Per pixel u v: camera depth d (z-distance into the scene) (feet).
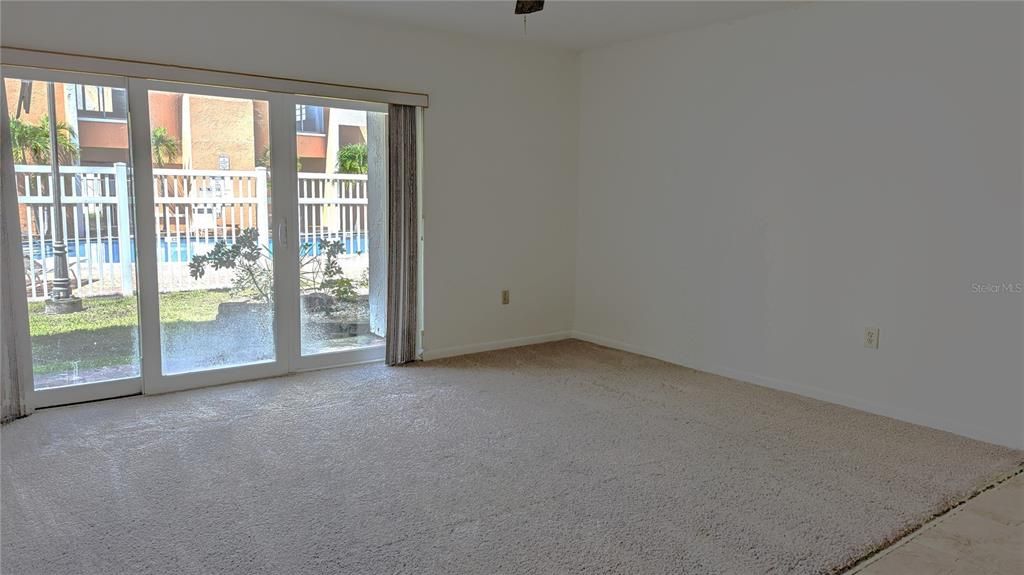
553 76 17.51
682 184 15.49
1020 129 10.26
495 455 10.15
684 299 15.70
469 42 15.80
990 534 7.93
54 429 10.87
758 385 14.17
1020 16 10.14
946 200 11.14
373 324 15.52
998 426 10.82
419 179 15.47
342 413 11.95
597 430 11.28
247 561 7.16
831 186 12.67
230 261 13.41
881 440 10.92
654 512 8.38
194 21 12.27
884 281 12.04
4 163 10.94
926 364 11.59
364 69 14.30
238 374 13.73
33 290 11.51
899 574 7.10
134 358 12.64
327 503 8.51
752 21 13.75
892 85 11.66
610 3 12.85
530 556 7.33
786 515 8.32
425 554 7.35
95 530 7.75
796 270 13.38
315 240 14.40
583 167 18.20
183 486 8.91
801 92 13.00
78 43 11.25
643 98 16.25
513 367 15.42
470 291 16.65
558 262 18.31
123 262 12.31
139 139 12.12
